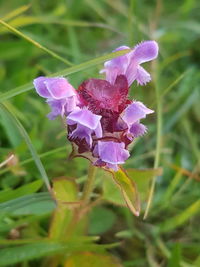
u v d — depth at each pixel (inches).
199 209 5.1
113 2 7.9
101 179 5.0
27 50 6.6
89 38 7.5
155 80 6.0
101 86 3.6
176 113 6.3
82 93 3.6
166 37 7.3
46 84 3.3
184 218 4.9
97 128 3.4
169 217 5.4
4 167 5.0
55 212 4.3
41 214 4.5
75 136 3.4
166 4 8.4
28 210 4.2
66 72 4.1
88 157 3.6
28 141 3.8
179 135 6.4
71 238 4.4
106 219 5.0
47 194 3.9
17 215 4.5
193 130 6.6
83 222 4.7
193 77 6.8
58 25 7.4
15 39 7.1
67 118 3.3
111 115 3.5
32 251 4.2
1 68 6.1
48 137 5.6
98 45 7.4
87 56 6.8
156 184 5.6
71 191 4.2
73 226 4.4
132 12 6.5
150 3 8.5
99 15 7.8
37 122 5.6
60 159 5.3
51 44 6.8
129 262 4.9
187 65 7.4
